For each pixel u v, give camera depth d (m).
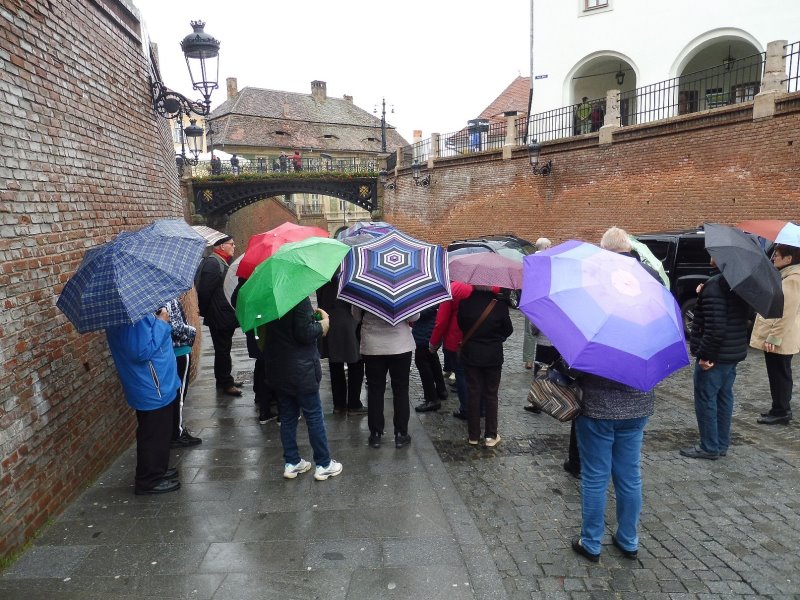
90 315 3.27
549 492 4.12
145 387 3.94
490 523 3.69
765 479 4.25
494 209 20.19
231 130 54.66
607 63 20.08
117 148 5.55
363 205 32.34
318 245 3.98
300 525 3.60
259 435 5.30
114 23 5.66
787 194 10.81
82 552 3.29
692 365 7.75
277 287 3.64
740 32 16.08
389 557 3.24
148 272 3.36
